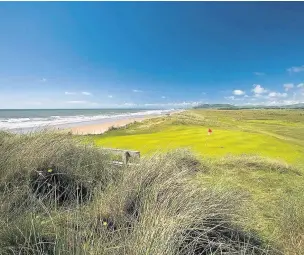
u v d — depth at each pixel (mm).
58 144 5145
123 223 3150
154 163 4598
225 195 3762
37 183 4230
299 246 3477
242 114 95000
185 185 3795
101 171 5133
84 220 3137
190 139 16547
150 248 2439
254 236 3508
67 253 2377
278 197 5527
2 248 2428
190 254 2719
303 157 12016
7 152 4578
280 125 49344
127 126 31219
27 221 2842
